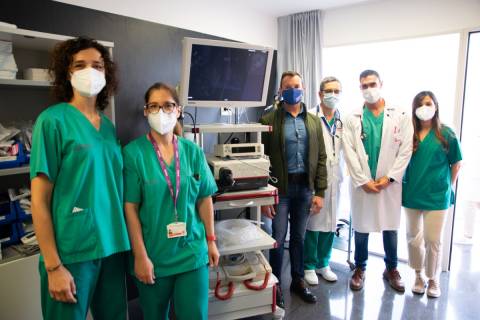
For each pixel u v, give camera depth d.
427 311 2.16
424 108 2.17
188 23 2.62
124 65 2.09
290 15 3.32
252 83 1.99
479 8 2.55
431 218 2.25
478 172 3.19
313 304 2.24
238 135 2.30
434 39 2.90
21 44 1.62
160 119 1.36
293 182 2.12
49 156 1.13
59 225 1.14
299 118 2.13
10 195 1.59
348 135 2.39
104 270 1.33
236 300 1.82
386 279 2.55
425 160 2.23
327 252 2.58
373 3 2.99
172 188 1.37
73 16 1.86
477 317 2.09
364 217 2.36
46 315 1.19
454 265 2.83
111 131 1.34
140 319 2.06
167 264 1.35
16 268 1.46
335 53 3.36
